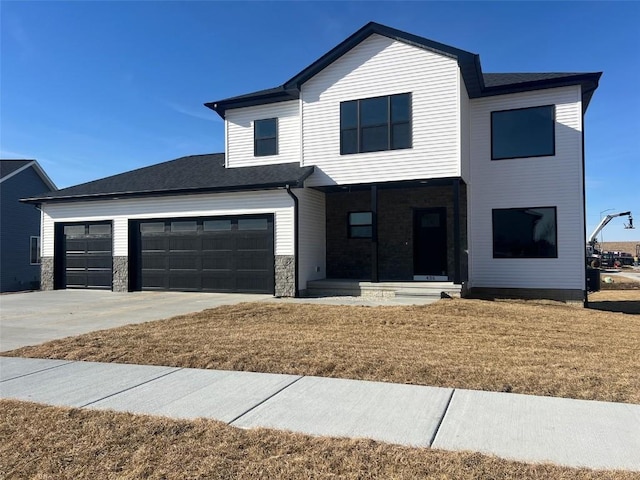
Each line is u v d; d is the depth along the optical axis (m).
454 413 4.55
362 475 3.33
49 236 17.45
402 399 4.97
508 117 14.62
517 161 14.49
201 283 15.17
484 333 8.26
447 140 13.03
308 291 14.39
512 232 14.54
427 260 15.18
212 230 15.04
